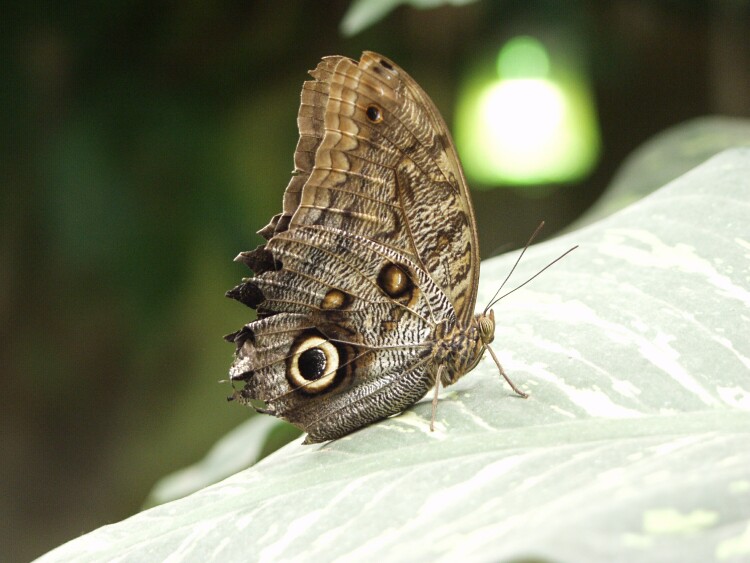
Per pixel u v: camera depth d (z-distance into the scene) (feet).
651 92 5.68
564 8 4.77
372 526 1.97
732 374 2.08
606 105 5.82
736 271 2.19
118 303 4.94
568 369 2.13
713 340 2.12
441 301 2.17
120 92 4.80
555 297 2.24
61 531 5.11
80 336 5.06
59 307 4.96
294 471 2.09
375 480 2.02
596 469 1.95
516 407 2.10
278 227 2.18
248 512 2.03
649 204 2.32
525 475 1.97
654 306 2.17
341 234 2.16
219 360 5.16
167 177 4.88
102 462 5.18
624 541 1.70
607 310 2.19
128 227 4.74
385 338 2.18
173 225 4.87
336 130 2.14
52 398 5.13
